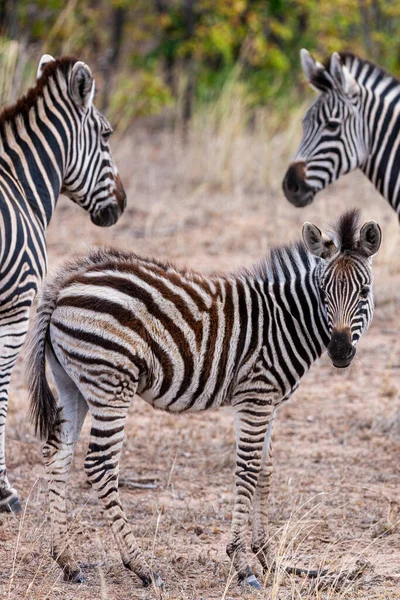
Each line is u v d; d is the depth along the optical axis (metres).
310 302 8.22
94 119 11.08
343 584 7.65
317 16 32.12
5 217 9.58
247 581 7.84
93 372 7.60
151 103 29.77
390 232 19.59
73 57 10.90
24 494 9.84
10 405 12.73
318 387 13.95
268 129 27.58
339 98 13.27
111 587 7.68
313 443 11.77
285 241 20.28
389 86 13.49
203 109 28.34
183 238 20.52
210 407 8.17
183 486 10.29
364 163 13.64
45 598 7.12
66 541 7.89
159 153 28.89
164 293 7.79
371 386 13.93
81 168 11.02
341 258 8.08
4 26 28.75
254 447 8.01
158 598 7.34
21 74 19.34
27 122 10.46
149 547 8.55
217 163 25.45
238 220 22.02
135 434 11.77
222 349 7.95
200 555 8.31
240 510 7.95
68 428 8.00
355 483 10.48
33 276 9.82
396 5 32.47
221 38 30.66
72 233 20.86
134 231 20.98
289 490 10.05
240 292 8.10
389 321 16.48
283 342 8.07
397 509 9.70
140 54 34.62
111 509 7.67
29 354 7.95
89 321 7.57
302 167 13.48
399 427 12.24
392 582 7.89
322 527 9.22
